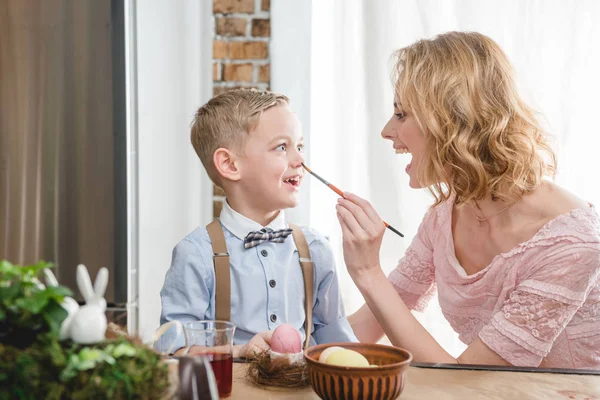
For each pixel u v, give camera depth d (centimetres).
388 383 80
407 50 143
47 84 176
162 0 246
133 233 181
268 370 93
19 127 177
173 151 250
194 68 249
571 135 241
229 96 142
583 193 241
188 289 129
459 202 136
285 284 136
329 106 251
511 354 123
